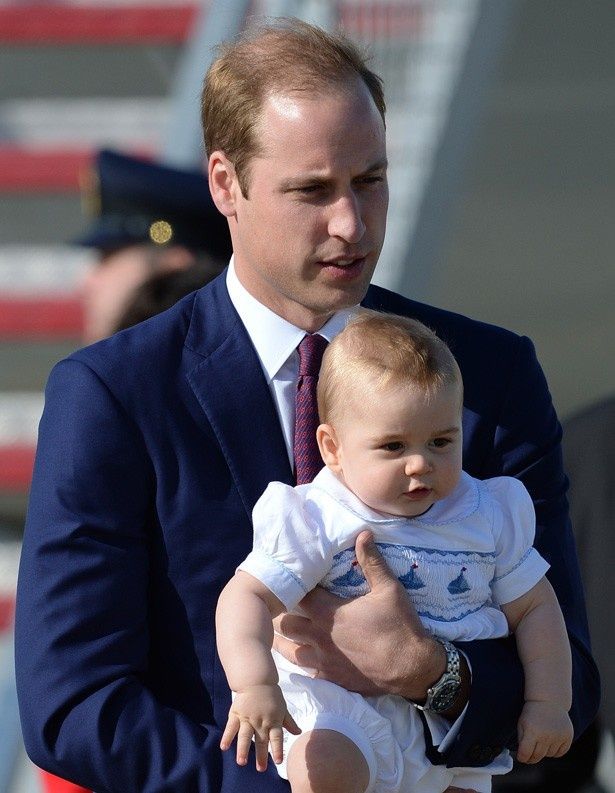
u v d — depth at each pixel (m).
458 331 10.85
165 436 10.07
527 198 30.70
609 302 31.08
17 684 9.94
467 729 9.74
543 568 10.17
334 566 9.87
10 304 22.64
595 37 30.25
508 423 10.65
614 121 30.44
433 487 9.77
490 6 21.36
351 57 9.94
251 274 10.38
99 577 9.80
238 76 9.88
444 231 21.28
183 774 9.56
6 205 24.33
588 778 14.67
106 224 14.56
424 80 21.02
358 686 9.80
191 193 14.50
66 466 9.96
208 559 10.02
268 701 9.22
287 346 10.38
